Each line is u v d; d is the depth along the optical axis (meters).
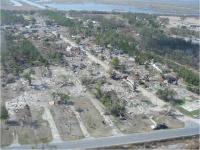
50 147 148.62
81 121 171.12
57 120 171.00
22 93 198.62
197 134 163.00
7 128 161.88
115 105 181.50
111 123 170.12
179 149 151.25
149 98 198.88
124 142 154.38
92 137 157.38
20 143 150.88
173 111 185.25
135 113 180.88
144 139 157.38
